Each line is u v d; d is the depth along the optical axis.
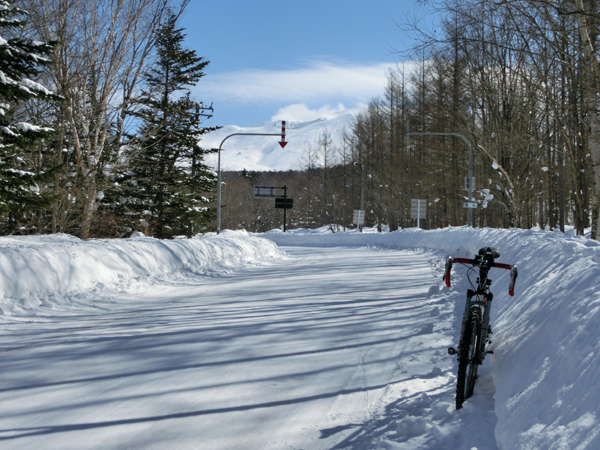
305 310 9.02
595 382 2.78
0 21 12.98
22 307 8.74
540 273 6.38
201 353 6.22
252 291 11.49
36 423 4.08
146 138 23.06
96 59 19.88
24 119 19.83
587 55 12.84
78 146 19.92
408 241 31.06
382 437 3.79
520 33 14.35
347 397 4.70
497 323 6.11
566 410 2.84
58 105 19.41
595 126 13.78
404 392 4.71
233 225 94.44
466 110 32.88
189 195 35.53
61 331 7.41
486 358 5.47
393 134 51.88
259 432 3.93
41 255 10.10
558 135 26.33
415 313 8.61
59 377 5.27
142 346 6.54
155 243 14.55
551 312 4.41
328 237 42.28
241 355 6.13
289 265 18.47
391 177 50.78
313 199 82.06
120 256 12.37
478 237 17.72
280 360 5.92
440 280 12.74
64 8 18.73
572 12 11.62
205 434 3.89
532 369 3.74
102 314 8.73
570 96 17.52
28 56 12.61
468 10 13.71
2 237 15.42
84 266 10.89
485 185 35.66
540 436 2.79
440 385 4.88
